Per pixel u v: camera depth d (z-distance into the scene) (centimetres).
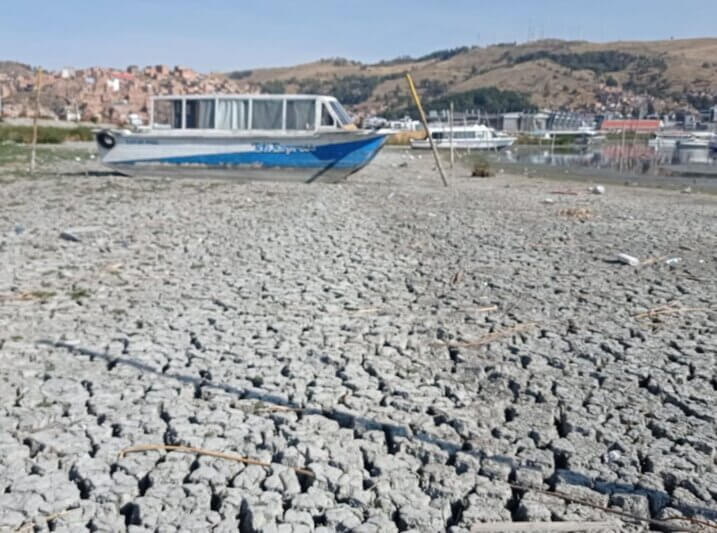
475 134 6444
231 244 1047
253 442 421
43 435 423
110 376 520
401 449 419
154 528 338
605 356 583
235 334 625
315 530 340
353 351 588
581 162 4459
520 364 566
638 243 1138
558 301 759
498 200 1817
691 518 356
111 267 867
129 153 2120
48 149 3659
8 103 10244
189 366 544
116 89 12900
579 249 1075
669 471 396
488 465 401
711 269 934
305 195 1755
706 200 1988
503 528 344
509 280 857
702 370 552
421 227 1274
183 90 13962
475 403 491
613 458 409
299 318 677
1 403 468
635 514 360
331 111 2050
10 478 377
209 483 377
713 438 437
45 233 1101
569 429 454
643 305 745
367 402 484
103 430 431
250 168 2072
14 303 707
